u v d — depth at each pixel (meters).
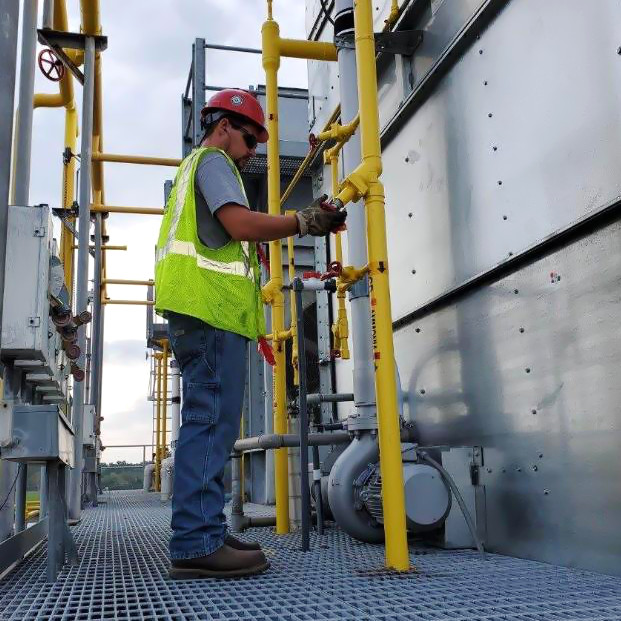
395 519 2.13
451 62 3.08
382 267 2.27
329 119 4.66
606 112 2.09
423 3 3.38
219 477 2.13
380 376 2.20
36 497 7.70
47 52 5.65
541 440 2.37
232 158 2.49
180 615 1.52
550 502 2.30
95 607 1.67
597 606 1.56
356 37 2.42
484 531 2.67
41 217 1.97
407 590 1.79
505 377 2.62
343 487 2.81
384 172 3.85
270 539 3.08
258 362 7.00
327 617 1.49
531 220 2.45
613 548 2.00
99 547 2.90
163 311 2.19
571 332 2.24
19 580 2.13
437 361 3.20
